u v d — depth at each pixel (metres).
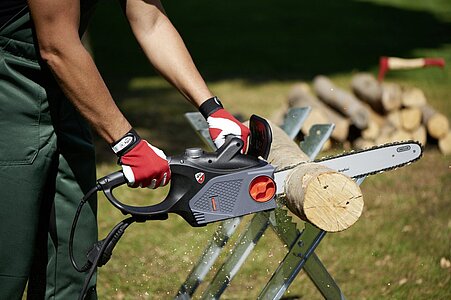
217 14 21.59
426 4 24.14
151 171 3.30
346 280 5.92
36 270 3.80
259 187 3.41
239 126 3.67
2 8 3.37
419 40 19.02
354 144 9.80
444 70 15.59
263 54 16.92
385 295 5.67
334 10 22.62
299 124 5.21
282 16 21.53
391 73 15.30
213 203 3.39
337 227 3.42
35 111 3.48
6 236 3.52
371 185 8.16
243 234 4.43
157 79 14.45
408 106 9.80
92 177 3.76
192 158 3.39
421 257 6.35
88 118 3.32
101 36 18.58
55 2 3.15
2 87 3.45
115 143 3.33
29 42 3.41
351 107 9.58
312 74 15.07
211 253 4.60
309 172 3.47
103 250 3.45
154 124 11.04
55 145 3.57
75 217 3.42
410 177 8.52
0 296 3.58
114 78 14.58
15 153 3.48
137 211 3.35
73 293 3.79
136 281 5.81
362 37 19.09
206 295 4.52
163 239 6.62
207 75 14.86
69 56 3.21
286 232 4.08
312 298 5.60
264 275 5.97
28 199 3.52
